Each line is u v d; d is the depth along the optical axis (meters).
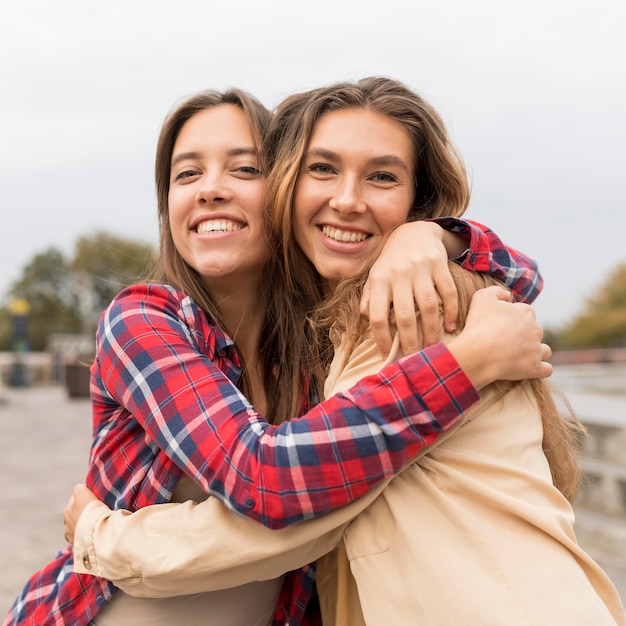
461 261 1.47
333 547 1.36
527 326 1.29
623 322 23.55
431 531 1.22
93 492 1.52
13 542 4.54
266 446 1.21
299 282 1.71
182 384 1.34
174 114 1.72
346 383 1.35
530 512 1.21
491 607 1.14
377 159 1.51
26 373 22.92
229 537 1.25
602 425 4.86
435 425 1.21
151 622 1.45
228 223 1.65
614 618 1.26
